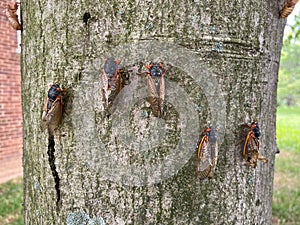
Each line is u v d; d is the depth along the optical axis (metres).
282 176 1.34
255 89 0.25
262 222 0.28
